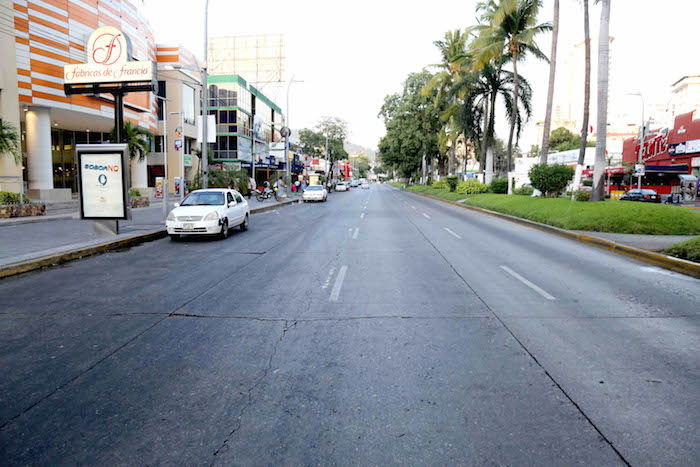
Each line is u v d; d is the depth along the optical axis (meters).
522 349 4.74
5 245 11.46
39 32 25.66
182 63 45.28
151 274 8.83
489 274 8.64
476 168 87.69
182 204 15.10
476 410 3.50
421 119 49.56
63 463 2.89
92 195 13.53
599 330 5.34
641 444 3.03
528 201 21.69
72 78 15.25
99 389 3.90
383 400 3.68
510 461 2.87
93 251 11.35
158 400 3.70
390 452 2.97
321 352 4.72
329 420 3.38
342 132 85.00
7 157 23.06
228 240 14.06
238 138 52.28
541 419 3.36
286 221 20.53
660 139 42.31
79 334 5.31
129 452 3.00
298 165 78.50
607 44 17.38
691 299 6.74
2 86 23.00
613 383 3.94
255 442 3.10
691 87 79.31
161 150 45.12
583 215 15.20
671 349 4.71
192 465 2.86
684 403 3.58
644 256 10.21
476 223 18.81
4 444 3.10
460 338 5.09
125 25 32.97
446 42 43.50
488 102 37.56
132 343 5.01
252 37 61.03
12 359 4.57
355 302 6.66
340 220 20.75
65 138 38.19
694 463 2.83
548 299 6.76
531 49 30.00
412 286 7.66
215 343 5.00
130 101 33.94
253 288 7.61
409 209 28.06
